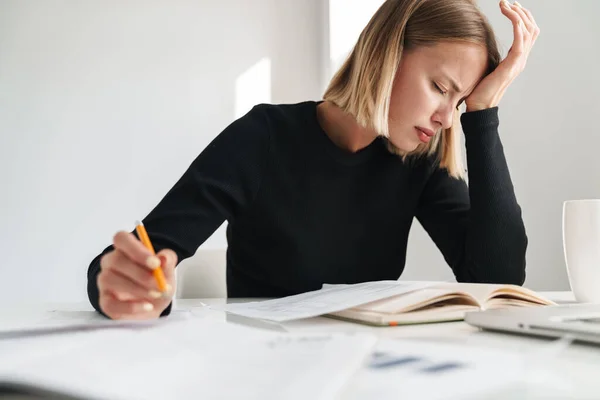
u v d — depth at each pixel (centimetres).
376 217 116
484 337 46
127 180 244
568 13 151
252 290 115
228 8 260
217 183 97
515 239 107
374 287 71
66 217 238
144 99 249
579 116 147
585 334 40
